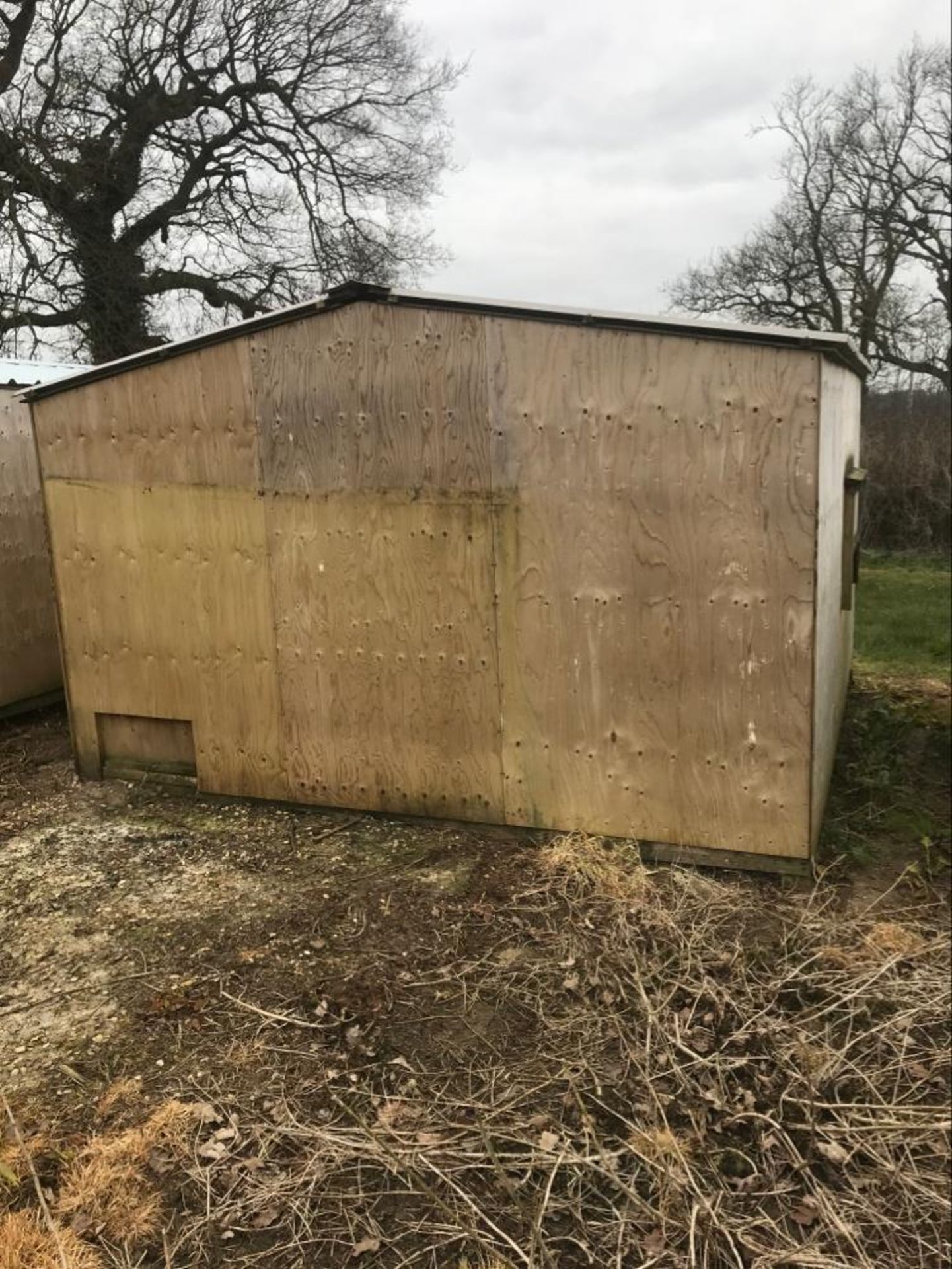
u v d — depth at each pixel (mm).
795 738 3941
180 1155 2596
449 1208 2404
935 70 18547
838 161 19453
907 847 4562
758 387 3750
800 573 3818
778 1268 2262
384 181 18078
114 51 15328
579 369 3994
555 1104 2783
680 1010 3199
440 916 3842
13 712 6922
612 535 4070
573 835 4355
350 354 4371
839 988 3311
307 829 4707
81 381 4887
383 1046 3053
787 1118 2725
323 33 16625
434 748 4574
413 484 4367
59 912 3982
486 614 4355
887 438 18219
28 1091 2865
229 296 17516
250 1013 3236
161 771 5285
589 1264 2262
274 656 4805
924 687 7359
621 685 4172
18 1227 2348
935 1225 2379
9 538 6844
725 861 4137
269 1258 2285
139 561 4996
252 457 4648
